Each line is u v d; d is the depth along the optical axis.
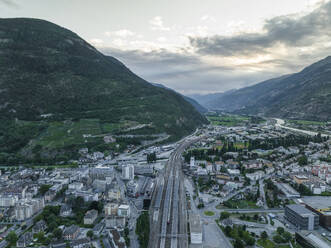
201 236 196.88
